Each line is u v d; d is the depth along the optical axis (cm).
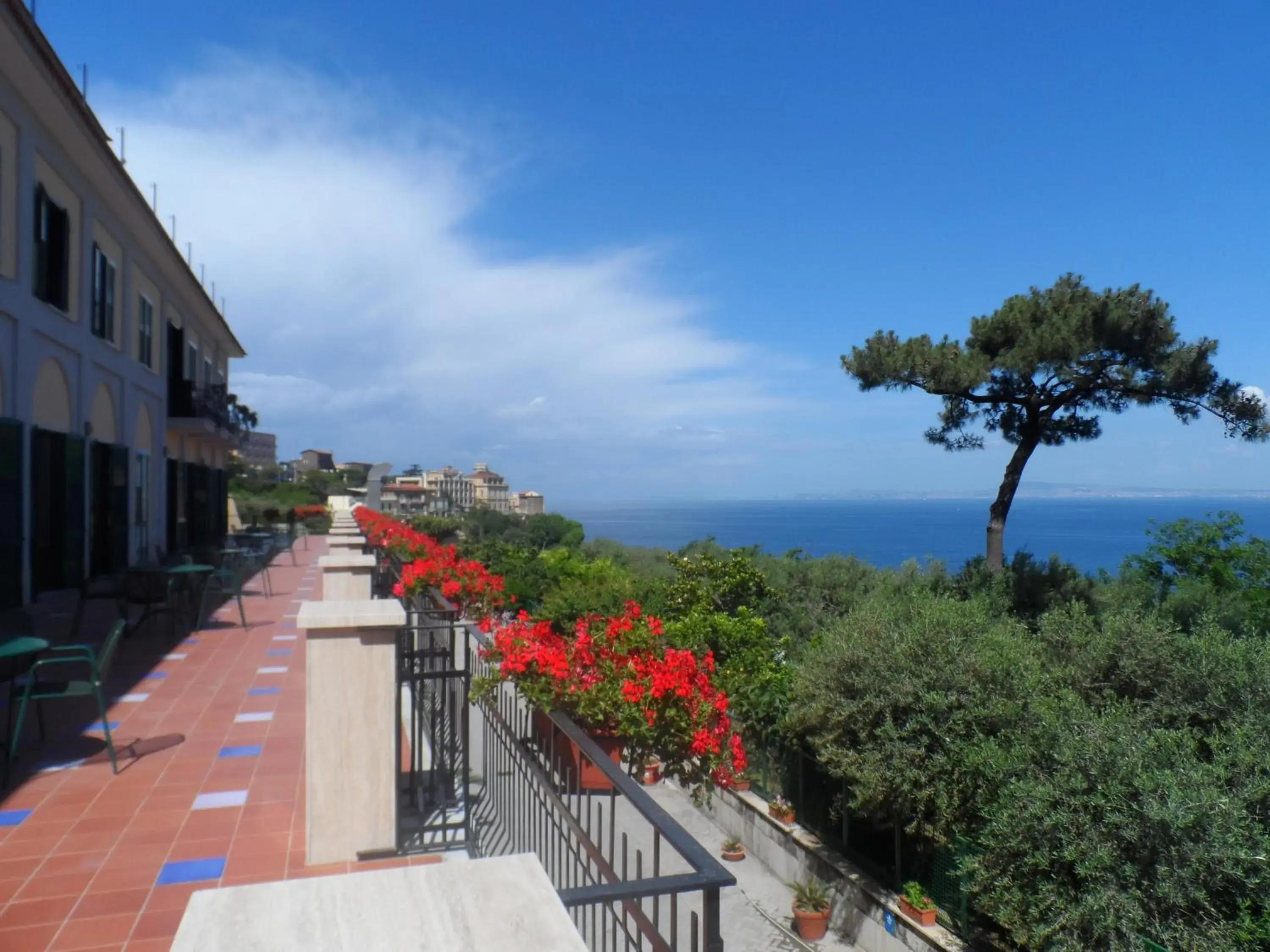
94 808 450
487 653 470
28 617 584
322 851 392
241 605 1055
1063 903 712
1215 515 1758
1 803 455
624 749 518
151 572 953
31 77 1177
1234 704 907
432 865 142
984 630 1116
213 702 670
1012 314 1580
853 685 1018
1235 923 655
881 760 954
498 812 461
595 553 3472
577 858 294
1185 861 678
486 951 118
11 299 1210
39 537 1362
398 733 407
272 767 515
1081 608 1148
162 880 372
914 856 996
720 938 174
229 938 119
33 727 596
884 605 1216
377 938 120
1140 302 1459
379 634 401
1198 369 1420
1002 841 769
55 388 1417
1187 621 1430
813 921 1023
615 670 509
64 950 314
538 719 454
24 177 1245
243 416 2917
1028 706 928
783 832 1175
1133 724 813
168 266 2106
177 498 2355
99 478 1662
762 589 1856
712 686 556
